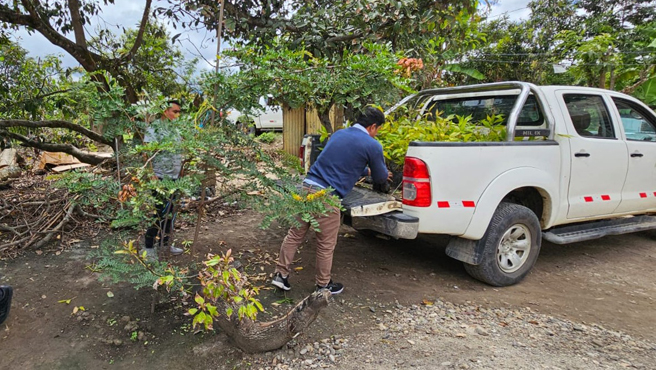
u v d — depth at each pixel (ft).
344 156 10.10
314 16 14.65
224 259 7.33
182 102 9.12
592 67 34.88
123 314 9.57
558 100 13.08
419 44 15.37
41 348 8.38
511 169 11.64
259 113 9.00
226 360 8.15
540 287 12.50
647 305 11.53
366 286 11.82
